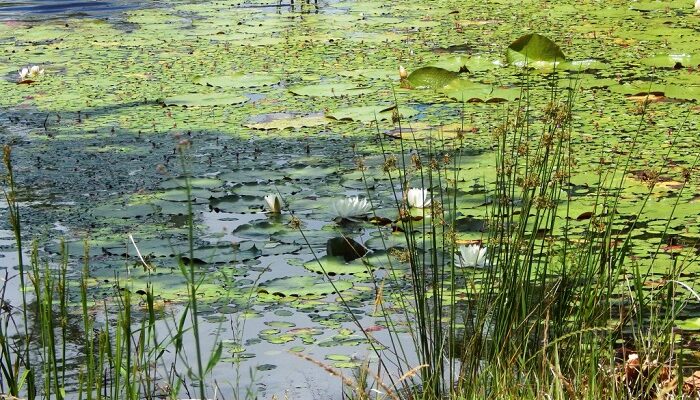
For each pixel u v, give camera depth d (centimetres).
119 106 912
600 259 416
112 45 1244
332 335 447
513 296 390
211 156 733
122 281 507
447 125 794
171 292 495
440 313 388
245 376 412
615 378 354
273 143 765
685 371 388
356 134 784
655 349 383
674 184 622
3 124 854
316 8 1567
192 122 841
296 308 475
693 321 436
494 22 1352
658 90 880
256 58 1126
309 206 612
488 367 369
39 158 741
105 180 681
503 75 988
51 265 528
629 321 436
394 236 555
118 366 330
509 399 345
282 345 439
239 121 840
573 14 1402
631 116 803
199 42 1248
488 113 831
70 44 1259
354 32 1299
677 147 709
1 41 1295
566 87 916
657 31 1220
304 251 542
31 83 1024
